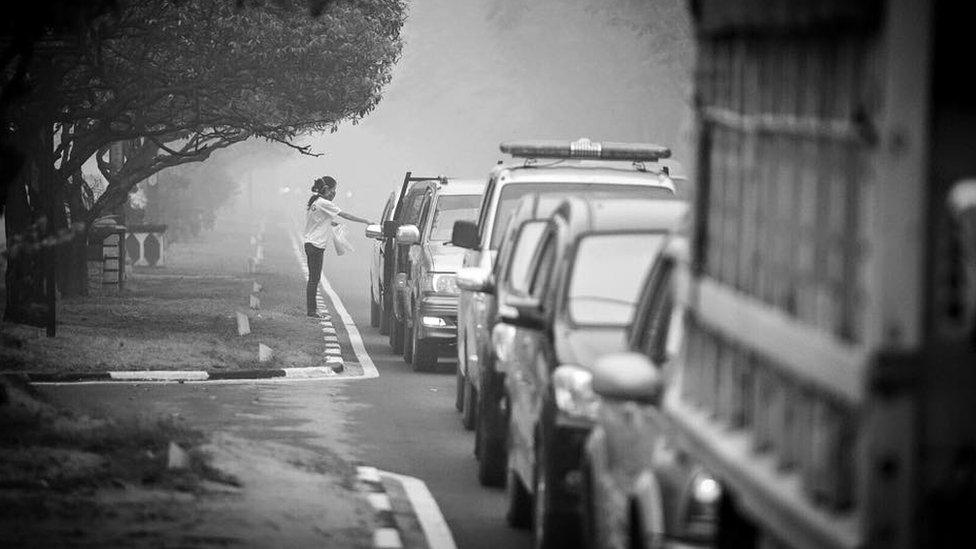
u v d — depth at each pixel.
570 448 25.98
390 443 40.53
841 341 13.46
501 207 45.34
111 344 57.50
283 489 31.09
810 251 14.49
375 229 75.62
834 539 13.23
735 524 17.56
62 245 81.50
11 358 52.34
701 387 18.30
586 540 23.75
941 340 13.24
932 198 13.41
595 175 45.03
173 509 28.42
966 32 13.23
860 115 13.03
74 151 76.94
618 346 27.58
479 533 29.77
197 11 71.62
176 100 81.38
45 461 31.38
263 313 75.56
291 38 73.25
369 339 71.94
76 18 40.94
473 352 42.28
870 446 12.73
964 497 13.19
